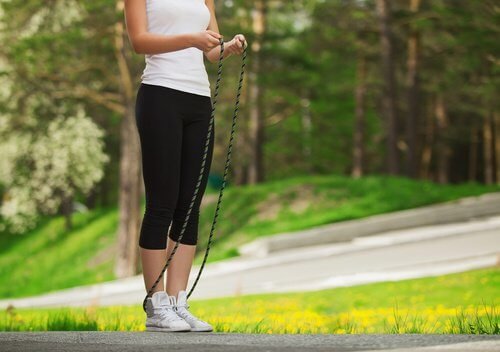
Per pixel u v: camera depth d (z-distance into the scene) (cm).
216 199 3000
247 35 2850
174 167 478
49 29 2750
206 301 1411
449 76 3806
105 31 2688
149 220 482
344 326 753
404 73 4153
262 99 3462
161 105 476
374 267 1906
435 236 2234
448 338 350
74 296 2228
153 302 479
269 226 2708
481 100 4153
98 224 3356
